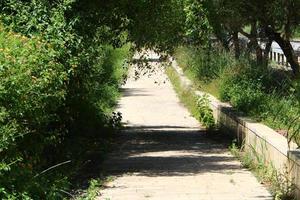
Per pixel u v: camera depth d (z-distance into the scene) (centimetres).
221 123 2152
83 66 1376
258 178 1239
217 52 3322
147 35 1952
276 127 1552
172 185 1192
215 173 1326
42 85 946
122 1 1623
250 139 1544
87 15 1429
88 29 1408
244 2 2003
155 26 1878
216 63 3216
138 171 1375
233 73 2547
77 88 1448
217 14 1878
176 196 1088
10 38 1036
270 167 1251
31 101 916
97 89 2484
